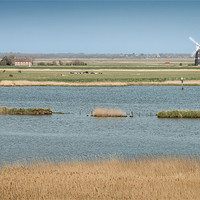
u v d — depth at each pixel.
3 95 188.25
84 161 59.56
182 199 38.09
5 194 39.69
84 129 101.88
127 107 148.75
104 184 42.56
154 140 87.44
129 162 54.97
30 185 42.34
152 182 43.50
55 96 185.62
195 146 80.88
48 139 88.00
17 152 73.69
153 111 136.75
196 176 46.41
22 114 127.00
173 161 54.72
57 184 42.53
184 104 158.38
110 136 92.50
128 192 39.91
